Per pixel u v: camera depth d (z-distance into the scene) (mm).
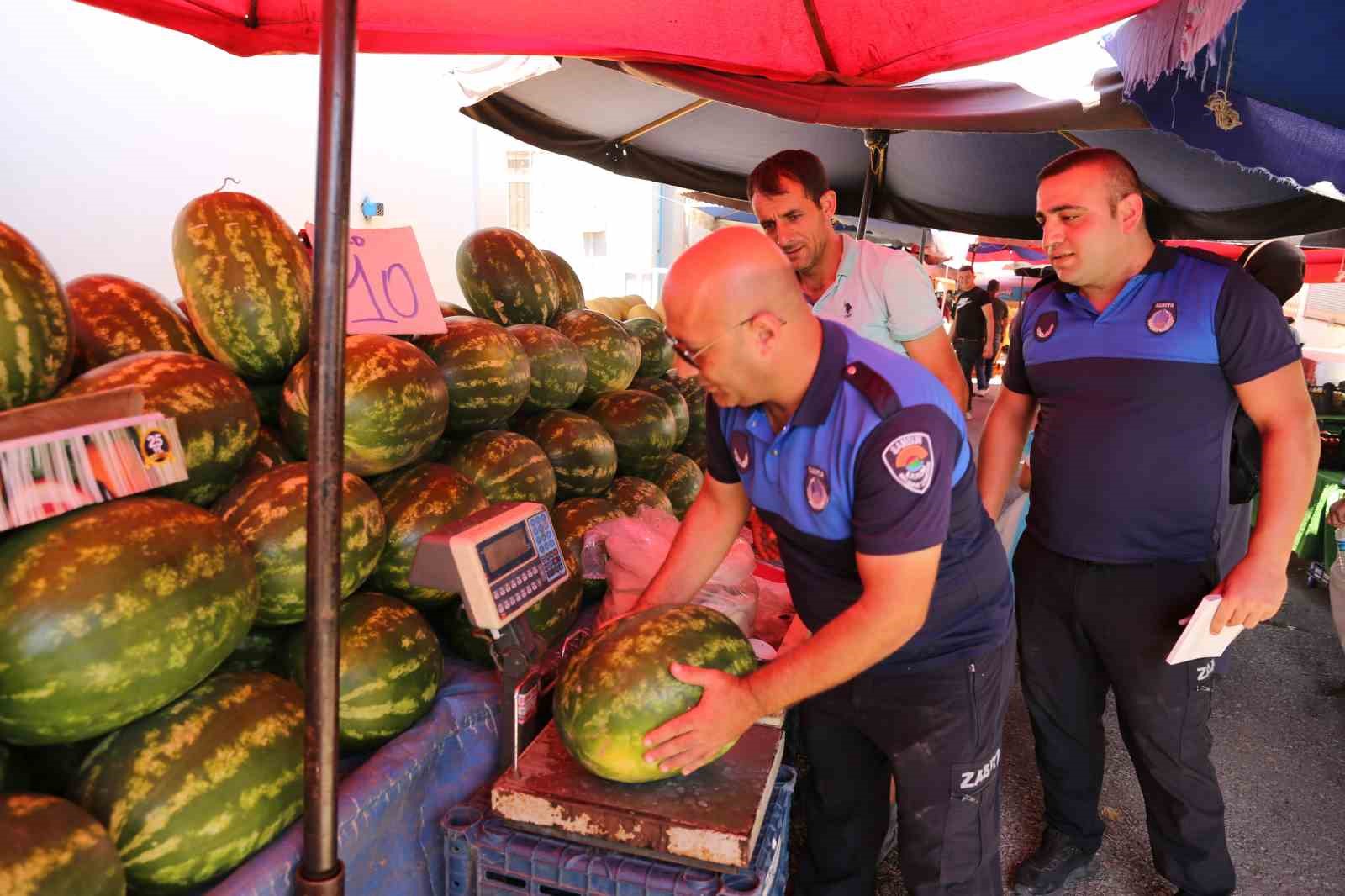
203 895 1382
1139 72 2107
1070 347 2305
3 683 1237
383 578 2062
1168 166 4520
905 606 1462
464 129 7188
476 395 2436
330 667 1233
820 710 2035
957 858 1897
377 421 1946
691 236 15344
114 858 1244
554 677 1950
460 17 2643
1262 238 4789
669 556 1950
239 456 1805
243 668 1774
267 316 1978
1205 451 2188
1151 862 2895
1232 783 3416
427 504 2076
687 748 1511
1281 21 2309
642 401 3270
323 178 1084
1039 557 2467
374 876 1666
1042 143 4867
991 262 23219
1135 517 2238
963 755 1831
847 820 2180
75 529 1314
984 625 1803
